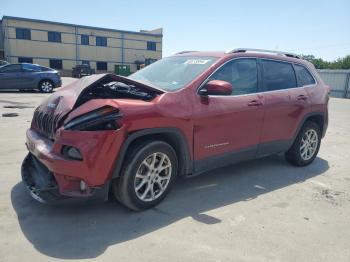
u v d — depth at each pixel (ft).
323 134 18.65
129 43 170.91
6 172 14.90
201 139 12.63
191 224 11.02
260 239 10.29
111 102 10.43
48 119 11.53
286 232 10.80
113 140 10.16
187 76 13.19
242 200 13.17
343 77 102.53
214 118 12.79
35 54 146.51
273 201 13.24
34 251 9.15
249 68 14.76
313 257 9.48
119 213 11.51
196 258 9.16
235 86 13.97
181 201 12.76
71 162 9.92
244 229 10.86
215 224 11.09
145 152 11.05
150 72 14.94
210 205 12.56
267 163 18.39
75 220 10.91
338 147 23.56
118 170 10.61
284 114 15.80
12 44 140.87
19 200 12.10
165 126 11.34
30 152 12.59
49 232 10.13
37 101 40.88
